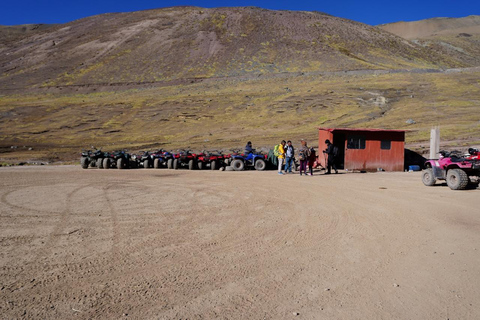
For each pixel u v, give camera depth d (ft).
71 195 37.37
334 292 14.56
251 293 14.47
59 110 187.93
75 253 19.26
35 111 186.29
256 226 24.73
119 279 15.83
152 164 69.97
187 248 20.07
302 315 12.76
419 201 33.45
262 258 18.47
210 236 22.40
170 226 24.80
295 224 25.27
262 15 461.78
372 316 12.71
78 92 262.67
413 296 14.24
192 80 270.26
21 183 46.62
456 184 38.93
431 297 14.14
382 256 18.71
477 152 39.32
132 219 26.84
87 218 27.17
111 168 69.46
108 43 387.55
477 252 19.17
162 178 52.08
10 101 219.41
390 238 21.88
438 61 372.79
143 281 15.62
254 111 165.58
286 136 119.34
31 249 19.92
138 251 19.57
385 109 150.20
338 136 72.49
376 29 482.69
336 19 495.41
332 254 19.06
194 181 48.49
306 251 19.56
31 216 27.81
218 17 450.30
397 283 15.42
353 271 16.72
